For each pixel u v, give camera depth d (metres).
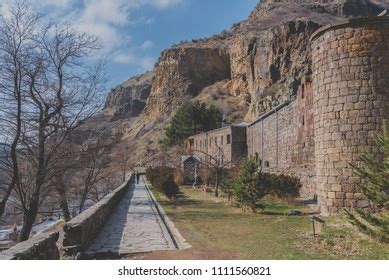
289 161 30.38
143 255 9.61
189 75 116.50
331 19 99.62
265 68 76.88
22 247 6.44
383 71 13.59
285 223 14.50
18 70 17.11
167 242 11.29
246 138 48.19
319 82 14.71
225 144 49.84
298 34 70.38
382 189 9.66
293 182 22.44
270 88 70.50
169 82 118.56
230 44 108.50
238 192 18.55
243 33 102.25
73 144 22.75
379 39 13.67
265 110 63.91
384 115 13.43
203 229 13.77
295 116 29.02
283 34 72.69
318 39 14.87
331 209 13.88
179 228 13.96
